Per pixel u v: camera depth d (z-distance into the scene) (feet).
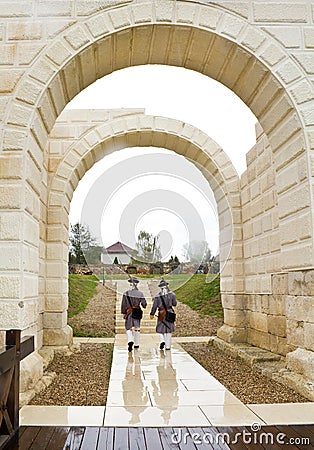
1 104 15.83
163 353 27.43
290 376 16.71
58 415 13.47
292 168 17.08
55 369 21.62
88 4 16.51
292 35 16.85
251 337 26.96
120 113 29.04
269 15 16.92
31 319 16.01
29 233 15.90
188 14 16.65
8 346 10.97
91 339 35.09
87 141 28.27
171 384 18.25
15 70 16.10
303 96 16.52
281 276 21.59
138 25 16.49
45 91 16.10
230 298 28.96
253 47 16.75
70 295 48.08
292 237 17.13
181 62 18.81
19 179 15.33
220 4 16.85
